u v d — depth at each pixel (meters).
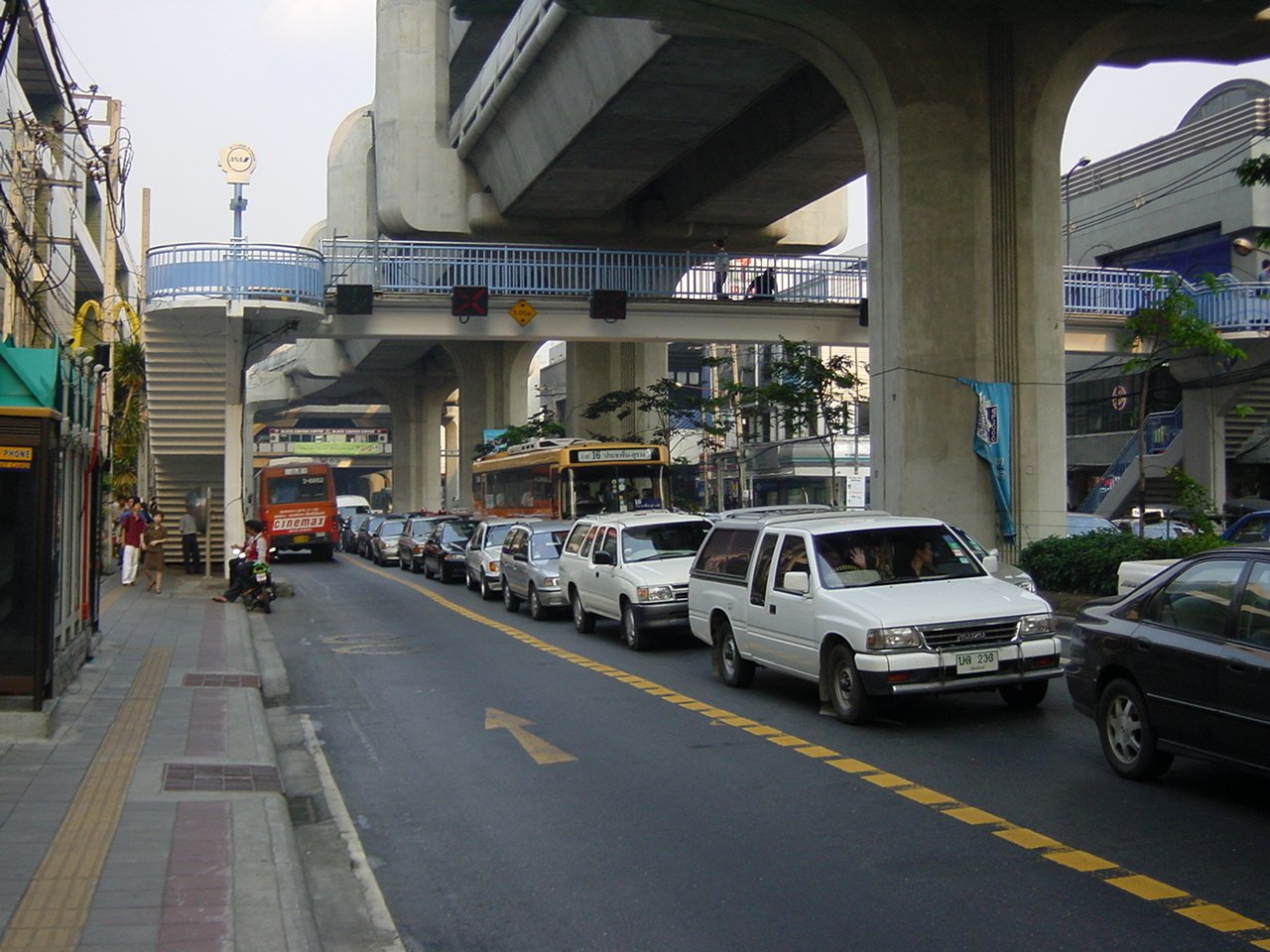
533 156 35.09
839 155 34.19
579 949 5.49
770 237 43.12
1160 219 40.19
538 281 31.77
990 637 10.10
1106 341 35.25
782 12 21.12
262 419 111.50
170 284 26.22
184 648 16.30
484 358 53.84
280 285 26.56
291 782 9.08
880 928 5.55
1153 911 5.63
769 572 11.89
